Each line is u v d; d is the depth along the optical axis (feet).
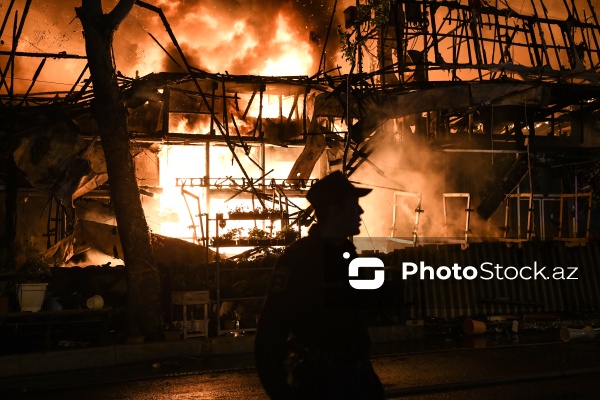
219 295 44.47
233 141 61.98
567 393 28.86
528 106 61.52
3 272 45.14
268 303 10.07
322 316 10.18
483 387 30.48
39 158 52.11
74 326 42.83
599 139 69.97
